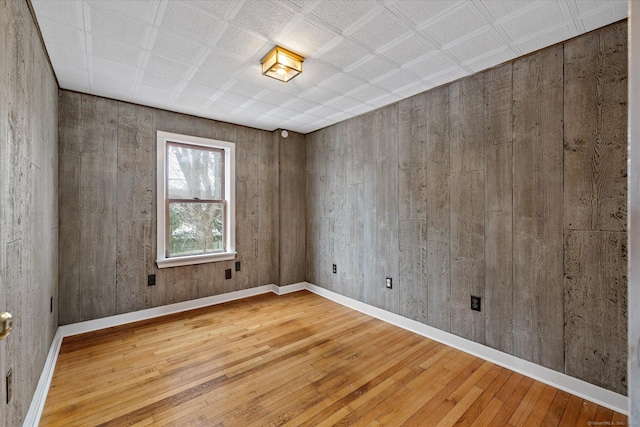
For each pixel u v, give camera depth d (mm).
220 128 3781
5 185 1261
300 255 4402
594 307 1896
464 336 2557
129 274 3129
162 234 3326
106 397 1893
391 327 3051
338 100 3074
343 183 3785
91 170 2914
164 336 2789
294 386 2033
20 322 1462
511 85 2266
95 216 2938
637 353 547
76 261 2836
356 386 2037
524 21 1786
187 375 2148
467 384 2070
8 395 1271
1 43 1207
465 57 2211
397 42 2018
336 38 1976
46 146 2154
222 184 3881
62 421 1681
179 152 3525
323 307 3643
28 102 1631
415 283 2941
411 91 2850
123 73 2469
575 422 1712
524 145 2201
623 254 1792
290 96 2975
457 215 2607
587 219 1922
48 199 2223
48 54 2152
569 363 1994
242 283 3992
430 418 1742
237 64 2328
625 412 1773
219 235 3848
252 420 1713
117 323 3055
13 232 1369
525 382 2094
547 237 2092
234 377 2131
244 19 1782
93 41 1996
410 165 2994
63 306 2766
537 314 2139
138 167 3180
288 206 4270
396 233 3129
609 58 1828
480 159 2451
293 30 1893
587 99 1916
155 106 3244
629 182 561
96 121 2943
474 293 2492
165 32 1907
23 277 1523
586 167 1924
